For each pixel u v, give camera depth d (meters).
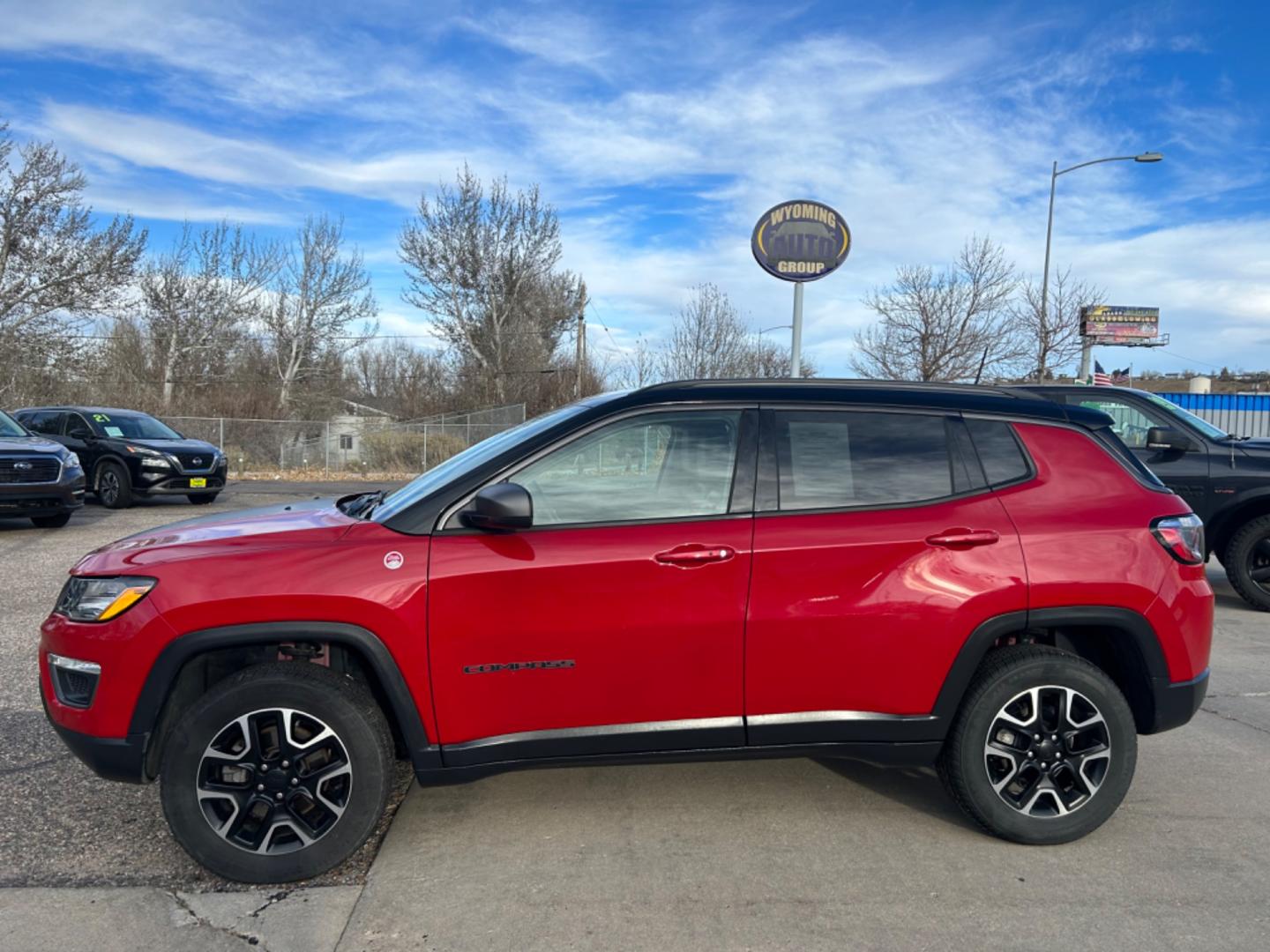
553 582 3.15
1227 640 6.76
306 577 3.06
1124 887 3.13
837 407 3.51
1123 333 59.81
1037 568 3.35
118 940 2.79
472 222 38.97
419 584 3.10
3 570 8.62
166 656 3.03
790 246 11.99
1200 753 4.45
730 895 3.07
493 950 2.75
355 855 3.35
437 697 3.13
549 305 40.56
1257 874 3.23
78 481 11.15
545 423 3.55
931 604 3.29
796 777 4.11
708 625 3.22
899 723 3.34
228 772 3.12
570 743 3.23
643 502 3.33
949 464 3.49
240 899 3.04
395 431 27.67
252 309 41.81
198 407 32.31
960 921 2.91
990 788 3.37
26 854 3.32
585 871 3.23
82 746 3.09
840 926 2.88
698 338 30.19
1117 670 3.63
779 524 3.31
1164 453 7.81
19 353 29.56
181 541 3.27
